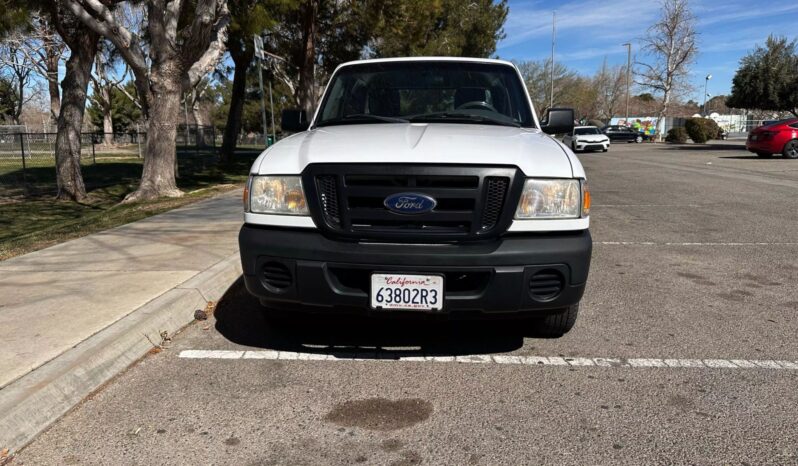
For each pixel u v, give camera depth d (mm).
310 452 2672
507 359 3713
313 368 3572
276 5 14539
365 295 3285
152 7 10648
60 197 13234
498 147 3439
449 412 3033
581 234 3404
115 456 2633
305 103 20453
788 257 6457
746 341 4012
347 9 21531
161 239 6555
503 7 35094
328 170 3289
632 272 5852
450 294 3252
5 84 49469
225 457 2627
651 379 3416
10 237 8289
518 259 3213
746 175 15477
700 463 2566
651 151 29438
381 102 4691
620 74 73000
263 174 3512
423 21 22062
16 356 3262
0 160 22422
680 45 46625
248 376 3455
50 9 12078
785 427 2863
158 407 3078
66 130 13109
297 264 3305
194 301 4500
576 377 3449
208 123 77375
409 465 2572
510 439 2771
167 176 11234
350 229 3270
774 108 32875
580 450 2674
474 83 4762
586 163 21188
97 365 3320
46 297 4344
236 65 23047
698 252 6719
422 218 3211
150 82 10992
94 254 5805
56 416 2951
